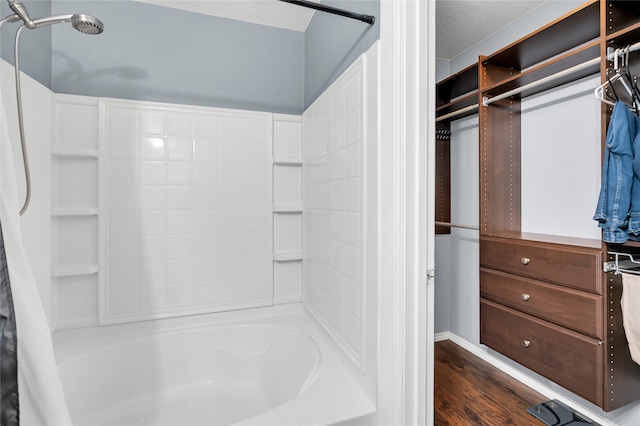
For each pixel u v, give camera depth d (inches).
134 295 71.0
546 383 76.2
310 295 76.5
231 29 79.5
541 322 65.7
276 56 83.4
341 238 58.2
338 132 59.4
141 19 72.4
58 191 65.8
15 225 29.2
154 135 72.1
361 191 50.3
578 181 71.7
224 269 77.9
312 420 44.0
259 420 43.9
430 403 44.4
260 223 80.6
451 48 97.7
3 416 26.7
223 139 77.4
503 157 82.6
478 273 95.7
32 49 59.3
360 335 50.9
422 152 42.6
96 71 69.1
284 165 83.3
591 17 60.1
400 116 41.7
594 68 63.7
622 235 51.1
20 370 28.8
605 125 54.0
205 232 76.2
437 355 95.6
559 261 62.2
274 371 68.6
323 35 70.6
